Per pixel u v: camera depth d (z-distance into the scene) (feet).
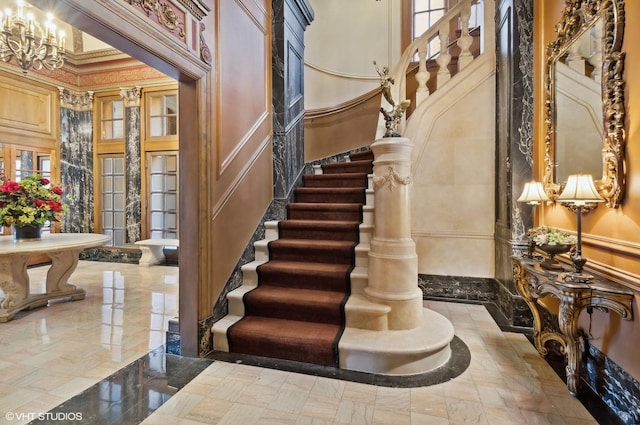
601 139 6.33
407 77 15.62
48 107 19.03
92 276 15.97
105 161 20.33
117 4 5.50
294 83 13.10
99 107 20.21
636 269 5.36
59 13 4.97
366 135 16.57
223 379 6.73
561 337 7.30
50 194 12.12
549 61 8.47
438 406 5.82
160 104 19.42
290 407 5.82
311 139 17.24
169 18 6.75
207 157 7.95
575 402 5.95
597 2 6.33
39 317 10.37
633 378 5.34
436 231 11.90
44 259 18.93
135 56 6.43
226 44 8.96
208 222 7.97
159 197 19.47
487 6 11.43
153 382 6.61
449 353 7.73
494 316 10.17
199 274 7.74
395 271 7.95
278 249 10.23
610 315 5.95
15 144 17.65
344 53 17.75
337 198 12.33
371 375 6.88
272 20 11.87
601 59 6.27
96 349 8.09
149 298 12.44
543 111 8.91
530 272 7.09
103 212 20.40
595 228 6.57
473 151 11.53
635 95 5.38
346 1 17.72
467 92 11.57
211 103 8.14
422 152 11.95
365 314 7.84
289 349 7.52
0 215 11.02
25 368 7.14
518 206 9.51
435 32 12.08
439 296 11.89
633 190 5.41
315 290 9.07
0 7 14.39
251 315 8.71
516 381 6.62
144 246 18.31
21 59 12.55
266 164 11.46
